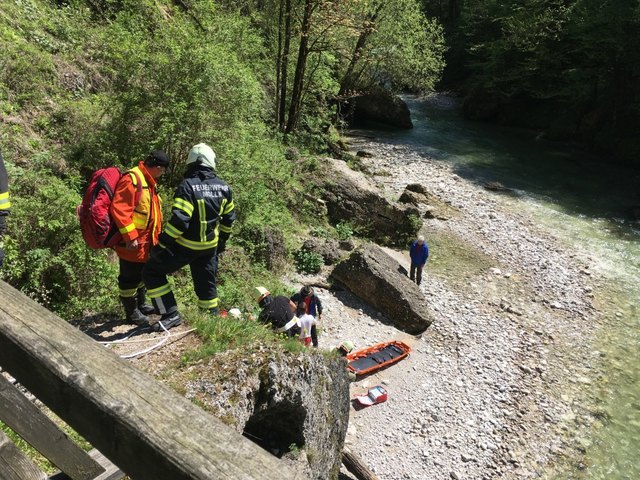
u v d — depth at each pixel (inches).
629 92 1093.1
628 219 792.3
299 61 779.4
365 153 1015.0
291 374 208.5
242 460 41.7
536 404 426.3
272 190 606.2
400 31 1059.3
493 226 738.8
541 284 603.5
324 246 585.9
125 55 422.3
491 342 497.4
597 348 502.0
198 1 606.2
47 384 51.5
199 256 201.2
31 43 453.4
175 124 417.4
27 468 65.0
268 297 310.0
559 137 1216.2
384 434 381.1
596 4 1055.6
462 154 1080.8
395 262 569.0
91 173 394.6
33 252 265.1
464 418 404.5
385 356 456.4
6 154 345.1
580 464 374.0
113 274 292.5
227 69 462.6
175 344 198.8
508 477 359.6
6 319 55.4
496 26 1491.1
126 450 46.0
